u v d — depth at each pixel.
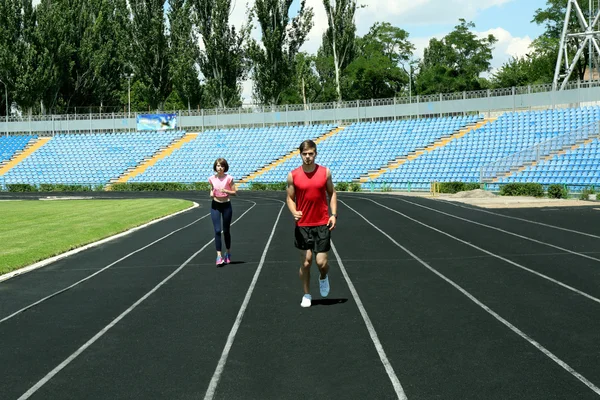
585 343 5.80
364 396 4.57
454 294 8.15
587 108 40.38
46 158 54.78
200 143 53.84
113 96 69.19
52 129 58.16
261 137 52.72
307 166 7.11
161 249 13.65
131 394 4.75
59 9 60.16
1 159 55.22
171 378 5.10
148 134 56.09
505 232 15.16
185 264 11.40
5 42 56.91
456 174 38.97
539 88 43.94
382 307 7.48
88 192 47.03
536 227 16.11
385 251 12.38
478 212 21.50
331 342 6.02
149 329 6.73
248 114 54.88
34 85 57.72
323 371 5.17
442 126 45.56
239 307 7.69
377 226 17.44
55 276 10.37
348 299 7.99
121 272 10.68
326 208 7.24
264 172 47.94
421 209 23.53
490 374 5.00
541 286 8.54
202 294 8.58
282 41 56.59
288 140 51.25
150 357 5.70
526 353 5.53
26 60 57.38
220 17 56.00
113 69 69.12
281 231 16.81
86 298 8.52
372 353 5.64
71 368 5.44
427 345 5.85
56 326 6.98
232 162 50.38
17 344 6.27
